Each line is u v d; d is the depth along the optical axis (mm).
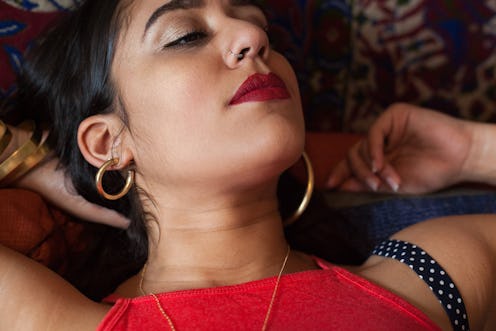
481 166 1303
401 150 1361
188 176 979
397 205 1310
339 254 1270
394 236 1084
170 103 944
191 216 1035
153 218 1085
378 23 1637
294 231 1255
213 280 1010
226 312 894
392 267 1011
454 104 1680
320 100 1656
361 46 1644
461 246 1022
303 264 1071
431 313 947
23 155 1128
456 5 1639
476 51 1656
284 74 1037
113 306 914
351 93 1669
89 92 1060
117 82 1018
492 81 1668
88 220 1210
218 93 933
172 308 906
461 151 1295
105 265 1165
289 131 939
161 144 974
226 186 988
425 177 1325
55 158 1169
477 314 989
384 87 1672
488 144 1286
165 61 958
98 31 1041
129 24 1003
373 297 943
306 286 949
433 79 1670
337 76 1650
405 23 1640
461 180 1336
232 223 1029
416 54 1657
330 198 1370
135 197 1109
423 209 1298
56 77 1124
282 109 953
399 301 934
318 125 1671
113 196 1060
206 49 958
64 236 1186
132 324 885
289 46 1575
